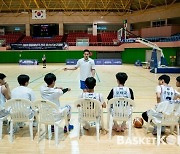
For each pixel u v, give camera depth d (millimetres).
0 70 20562
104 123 5539
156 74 17688
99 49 31375
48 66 25859
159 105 4379
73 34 34188
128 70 21000
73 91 10016
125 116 4605
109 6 31828
